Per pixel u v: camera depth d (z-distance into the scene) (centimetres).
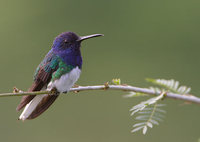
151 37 1554
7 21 1608
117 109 1350
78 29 1605
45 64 708
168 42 1526
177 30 1525
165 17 1552
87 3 1608
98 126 1324
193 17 1515
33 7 1614
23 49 1575
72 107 1371
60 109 1365
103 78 1534
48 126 1322
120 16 1594
